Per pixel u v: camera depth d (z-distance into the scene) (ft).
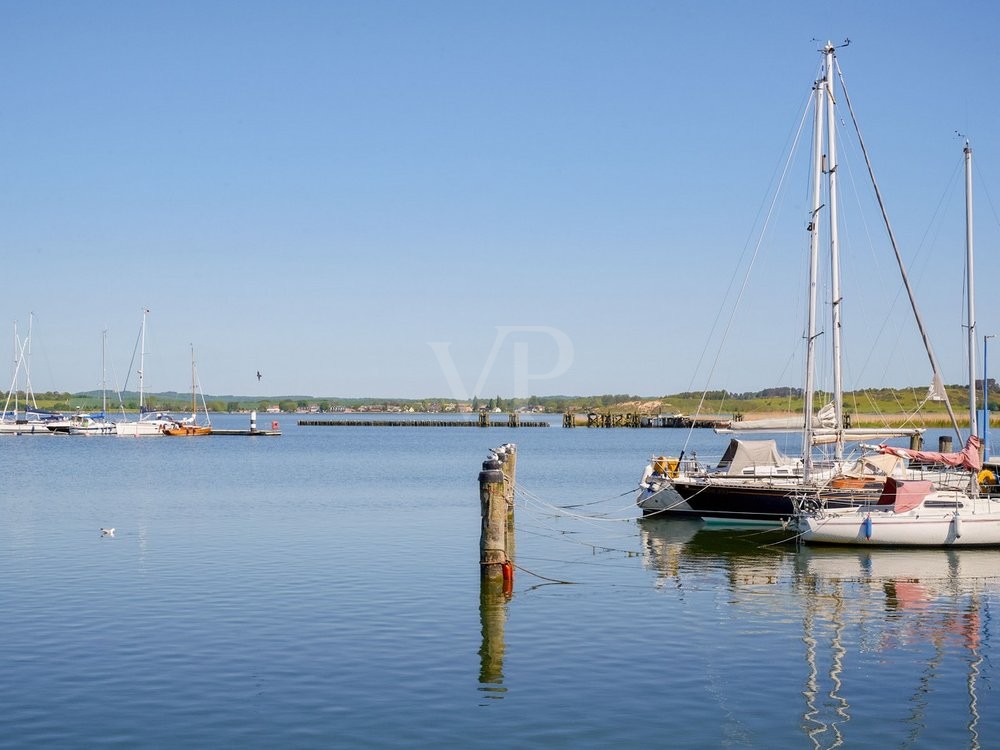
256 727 54.39
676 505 143.13
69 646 69.97
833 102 148.25
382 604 84.58
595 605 85.30
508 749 51.55
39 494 187.01
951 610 84.07
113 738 52.70
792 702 59.21
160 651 68.85
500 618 79.71
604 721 55.72
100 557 108.78
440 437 585.63
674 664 66.85
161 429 515.50
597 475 259.19
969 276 162.40
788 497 135.54
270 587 91.61
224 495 186.80
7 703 57.98
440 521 144.25
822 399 169.89
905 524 115.85
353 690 60.70
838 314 148.36
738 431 156.04
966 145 164.14
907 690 61.67
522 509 166.09
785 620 79.97
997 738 53.88
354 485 213.66
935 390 144.77
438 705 58.13
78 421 543.39
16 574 97.96
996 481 131.85
